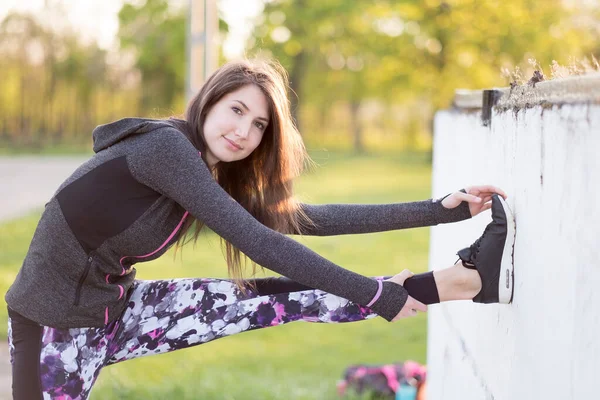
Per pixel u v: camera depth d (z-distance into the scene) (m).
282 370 5.29
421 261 10.41
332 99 37.66
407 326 6.92
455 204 2.33
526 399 1.90
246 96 2.23
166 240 2.25
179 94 35.38
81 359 2.29
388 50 26.14
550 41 22.77
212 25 9.40
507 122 2.21
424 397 4.25
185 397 4.29
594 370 1.38
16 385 2.26
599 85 1.37
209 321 2.35
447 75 24.97
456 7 24.11
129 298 2.42
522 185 2.00
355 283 2.09
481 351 2.52
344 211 2.46
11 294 2.27
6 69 34.34
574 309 1.50
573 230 1.52
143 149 2.11
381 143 42.25
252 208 2.50
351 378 4.54
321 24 26.16
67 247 2.16
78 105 36.00
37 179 19.31
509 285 2.07
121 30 28.36
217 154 2.26
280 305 2.30
